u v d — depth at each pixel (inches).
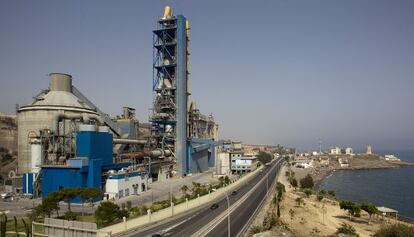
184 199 4271.7
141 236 2479.1
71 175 4205.2
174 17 7618.1
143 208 3472.0
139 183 5088.6
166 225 2866.6
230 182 6348.4
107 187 4525.1
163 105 7450.8
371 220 4175.7
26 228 2309.3
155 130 7534.5
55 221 1544.0
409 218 4948.3
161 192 5118.1
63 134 4965.6
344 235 2824.8
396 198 7249.0
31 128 5447.8
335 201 5629.9
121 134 6953.7
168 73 7618.1
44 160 4719.5
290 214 3863.2
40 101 5664.4
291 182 6707.7
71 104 5753.0
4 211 3511.3
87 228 1456.7
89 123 5206.7
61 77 5964.6
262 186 6008.9
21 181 4672.7
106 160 4810.5
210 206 3887.8
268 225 2960.1
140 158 6294.3
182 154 7411.4
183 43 7559.1
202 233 2571.4
